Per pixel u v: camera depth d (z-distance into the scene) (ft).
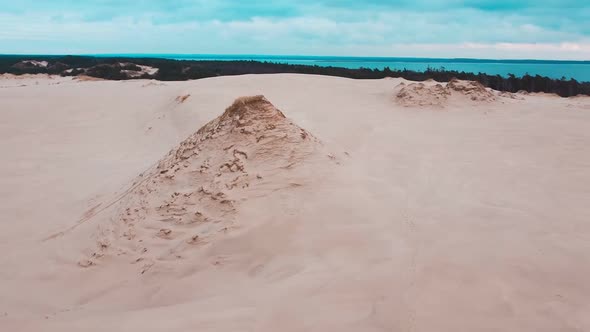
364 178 25.72
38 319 15.97
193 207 22.07
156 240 21.04
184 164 25.59
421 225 20.03
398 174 29.04
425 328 11.87
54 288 19.30
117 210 25.00
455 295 13.57
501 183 27.53
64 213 29.07
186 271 18.53
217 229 20.39
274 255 18.34
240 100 27.27
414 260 16.25
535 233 18.70
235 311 13.60
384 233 19.19
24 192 33.78
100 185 33.99
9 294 18.90
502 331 11.77
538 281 14.52
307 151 25.57
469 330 11.80
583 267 15.43
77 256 21.63
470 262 15.79
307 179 23.34
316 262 17.12
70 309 17.20
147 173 29.30
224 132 26.25
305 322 12.49
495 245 17.37
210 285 17.12
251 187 22.45
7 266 21.67
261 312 13.34
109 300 17.63
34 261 21.97
